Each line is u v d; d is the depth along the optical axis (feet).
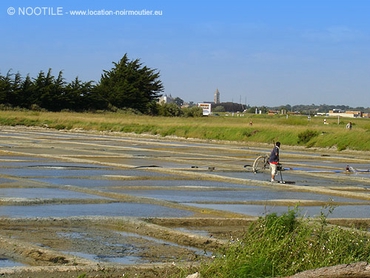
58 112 313.32
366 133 158.30
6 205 49.19
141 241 38.19
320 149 157.58
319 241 31.53
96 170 80.38
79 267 30.60
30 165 83.35
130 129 206.18
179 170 82.99
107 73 371.15
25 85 321.52
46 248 34.96
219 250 33.45
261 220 34.58
